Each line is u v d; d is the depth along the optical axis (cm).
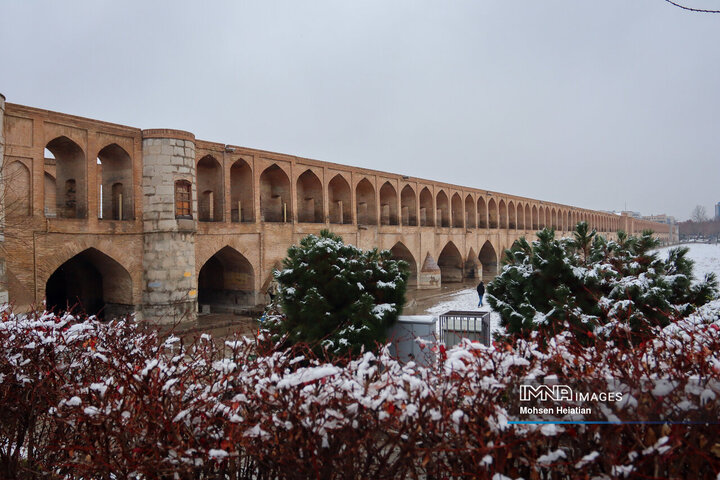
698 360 300
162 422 296
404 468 266
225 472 318
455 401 273
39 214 1263
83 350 427
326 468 270
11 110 1216
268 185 2086
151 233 1496
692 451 235
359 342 620
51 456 376
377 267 711
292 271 695
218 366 338
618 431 239
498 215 3784
